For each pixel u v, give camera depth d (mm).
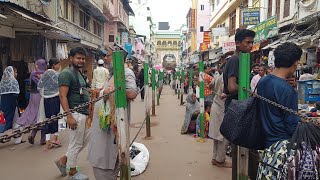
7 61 10938
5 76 7406
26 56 11430
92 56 23688
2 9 8039
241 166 3547
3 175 4891
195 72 12938
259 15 14414
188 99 8062
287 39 10211
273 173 2451
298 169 2318
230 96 4141
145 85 7602
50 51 13000
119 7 33156
